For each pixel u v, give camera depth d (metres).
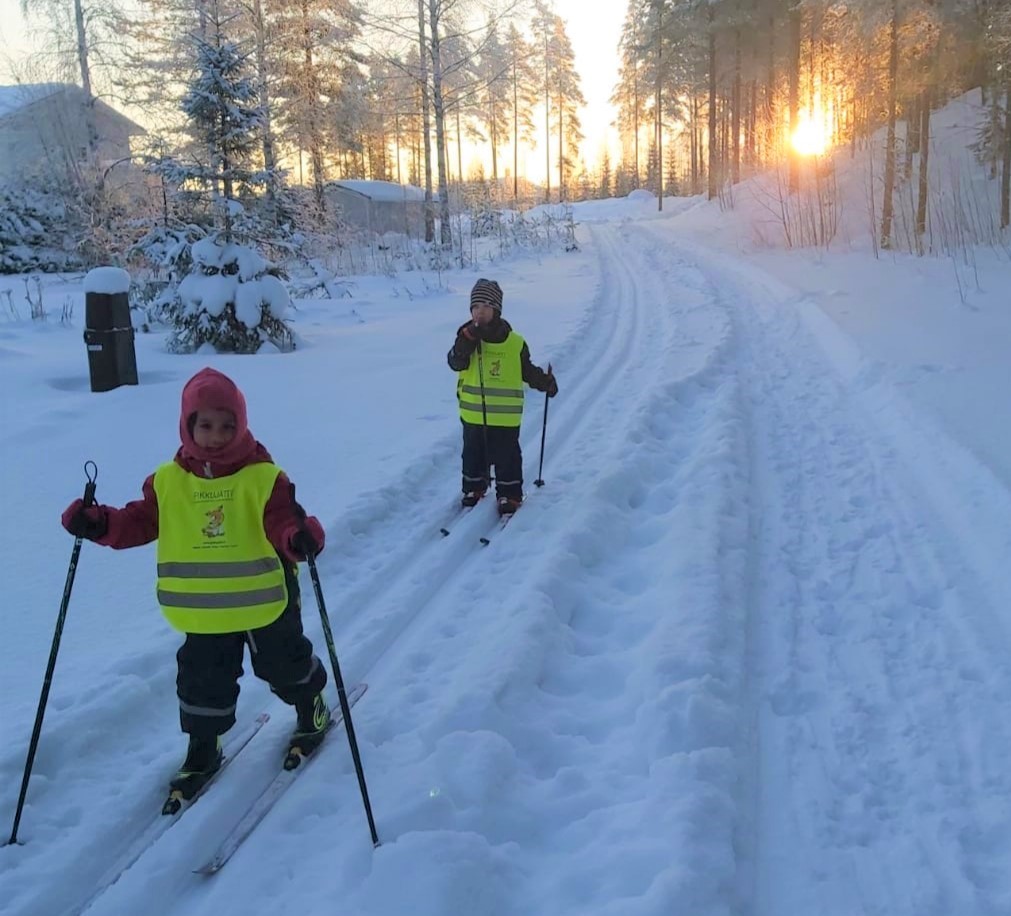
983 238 16.34
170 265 11.14
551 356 9.34
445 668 3.51
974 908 2.26
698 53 37.50
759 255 19.17
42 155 22.55
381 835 2.50
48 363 9.53
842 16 19.38
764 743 3.03
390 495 5.38
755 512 5.12
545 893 2.32
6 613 3.86
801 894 2.36
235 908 2.29
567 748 3.02
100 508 2.63
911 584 4.07
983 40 17.55
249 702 3.34
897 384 7.15
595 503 5.11
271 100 20.47
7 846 2.48
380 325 12.70
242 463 2.69
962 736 2.97
